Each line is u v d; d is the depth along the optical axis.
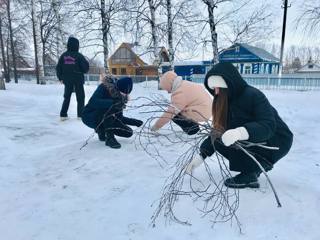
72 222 2.60
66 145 4.75
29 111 8.24
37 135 5.55
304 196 2.76
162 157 3.88
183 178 2.93
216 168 3.44
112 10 19.64
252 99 2.68
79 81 6.96
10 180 3.56
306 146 4.67
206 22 17.94
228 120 2.84
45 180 3.49
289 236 2.21
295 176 3.31
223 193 2.66
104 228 2.47
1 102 9.55
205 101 4.60
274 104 9.63
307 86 19.81
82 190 3.16
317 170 3.54
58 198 3.04
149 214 2.60
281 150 2.85
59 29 24.16
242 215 2.47
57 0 21.67
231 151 2.84
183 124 4.50
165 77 4.77
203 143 2.99
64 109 6.93
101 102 4.45
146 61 41.50
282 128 2.85
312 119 7.07
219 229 2.33
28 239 2.41
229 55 35.97
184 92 4.57
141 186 3.10
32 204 2.96
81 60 6.88
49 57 29.98
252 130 2.47
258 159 2.81
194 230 2.35
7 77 35.47
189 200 2.71
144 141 4.64
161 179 3.22
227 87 2.72
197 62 37.62
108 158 3.97
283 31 22.75
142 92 13.96
